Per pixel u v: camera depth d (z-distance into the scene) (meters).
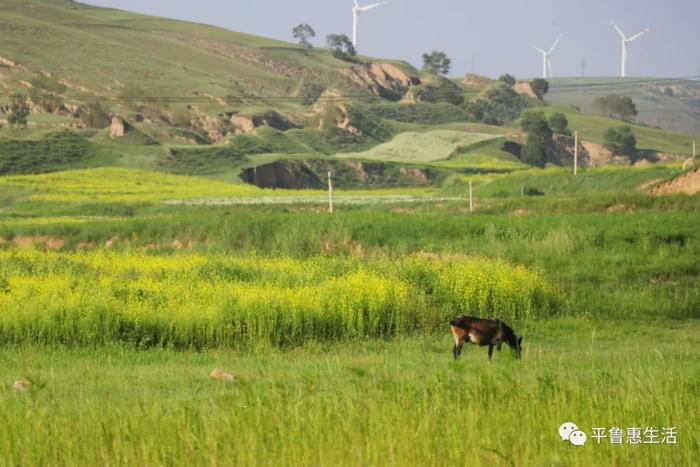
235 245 58.31
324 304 31.22
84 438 13.03
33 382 15.06
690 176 73.44
